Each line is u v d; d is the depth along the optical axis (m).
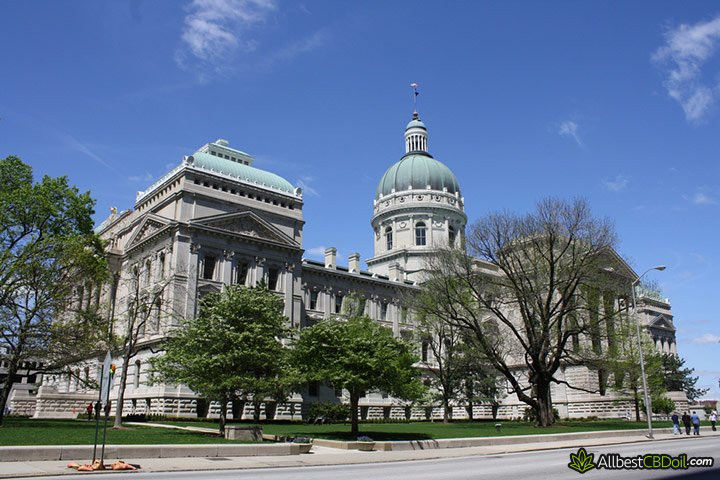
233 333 36.84
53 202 50.03
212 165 75.50
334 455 29.81
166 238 70.44
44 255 44.91
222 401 37.41
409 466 25.06
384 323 91.50
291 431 44.22
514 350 77.00
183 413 62.78
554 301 68.75
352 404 38.94
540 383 56.19
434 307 62.78
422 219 114.00
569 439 42.19
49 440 29.73
